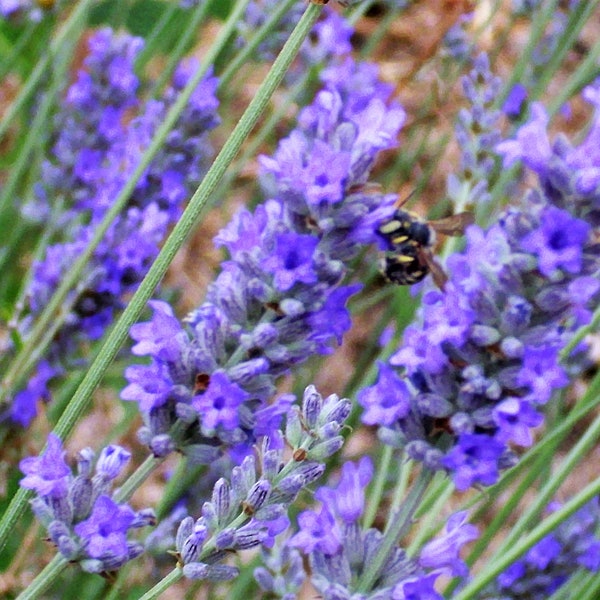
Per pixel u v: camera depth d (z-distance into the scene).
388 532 0.39
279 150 0.39
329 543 0.39
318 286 0.39
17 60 0.64
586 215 0.37
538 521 0.49
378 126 0.39
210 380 0.39
